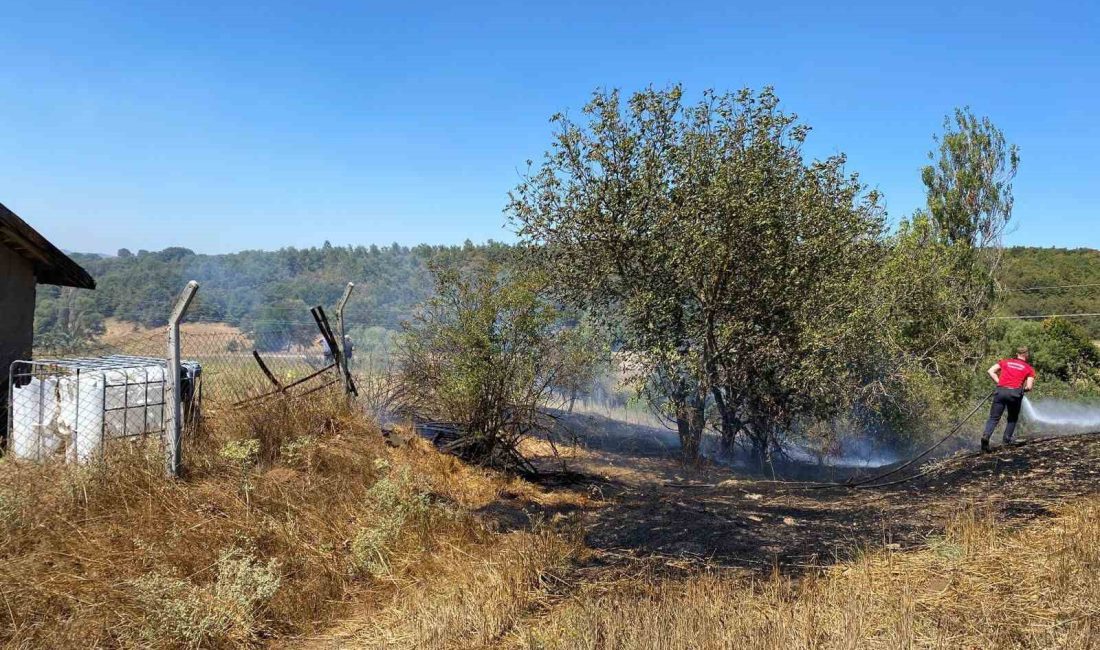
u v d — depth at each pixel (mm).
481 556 6219
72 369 6914
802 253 11672
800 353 11922
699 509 7863
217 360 9055
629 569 5805
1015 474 8336
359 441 8336
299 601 4949
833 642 4035
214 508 5840
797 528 7086
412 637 4512
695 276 11758
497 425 9758
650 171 11711
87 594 4430
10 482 5434
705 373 12031
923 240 17891
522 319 9648
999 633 4055
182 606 4352
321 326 9430
